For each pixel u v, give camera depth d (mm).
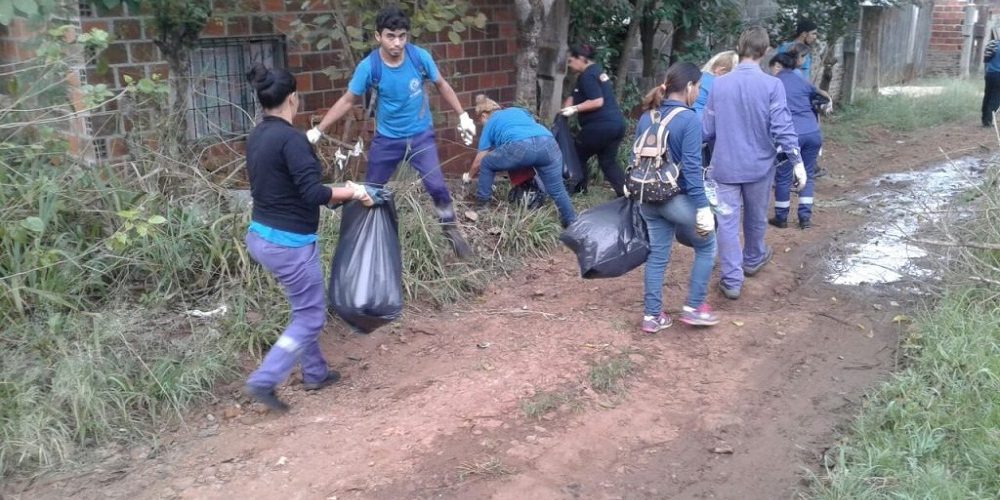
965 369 4906
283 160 4273
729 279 6293
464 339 5633
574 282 6695
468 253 6719
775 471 4246
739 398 4934
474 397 4844
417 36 7227
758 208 6371
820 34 13234
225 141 6805
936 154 11445
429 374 5152
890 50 18219
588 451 4359
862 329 5828
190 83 6789
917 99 15633
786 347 5570
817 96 7902
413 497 3949
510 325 5848
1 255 5133
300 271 4449
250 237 4445
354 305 4688
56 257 5117
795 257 7223
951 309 5570
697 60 10898
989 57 13109
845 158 11328
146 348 4922
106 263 5434
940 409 4512
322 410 4754
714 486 4121
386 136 6293
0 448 4121
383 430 4508
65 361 4531
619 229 5402
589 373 5109
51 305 5016
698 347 5555
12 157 5570
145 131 6305
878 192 9406
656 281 5641
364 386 5043
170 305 5438
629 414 4715
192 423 4590
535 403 4734
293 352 4555
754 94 5969
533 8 8289
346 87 8133
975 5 19953
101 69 5992
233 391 4871
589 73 8195
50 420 4293
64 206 5422
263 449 4352
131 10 6215
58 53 5449
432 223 6574
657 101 5508
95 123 6492
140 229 4902
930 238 7418
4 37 6746
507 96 9484
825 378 5188
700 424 4637
